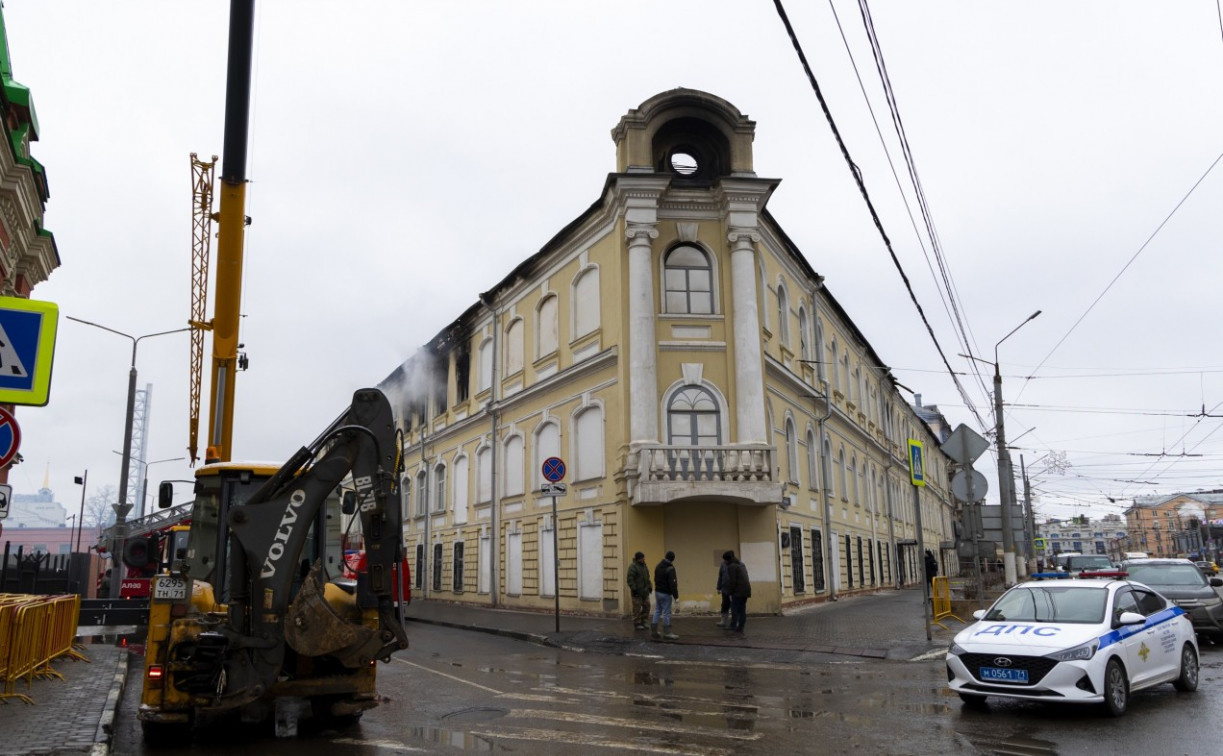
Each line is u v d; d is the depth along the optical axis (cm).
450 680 1249
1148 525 12900
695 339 2264
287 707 1020
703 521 2186
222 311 1606
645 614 1894
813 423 3022
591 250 2491
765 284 2619
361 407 870
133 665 1430
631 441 2177
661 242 2303
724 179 2277
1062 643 945
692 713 972
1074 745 805
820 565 2856
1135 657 995
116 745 837
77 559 3553
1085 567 3744
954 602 2067
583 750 791
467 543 3269
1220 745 798
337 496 1009
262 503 827
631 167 2292
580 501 2439
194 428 3338
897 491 4653
